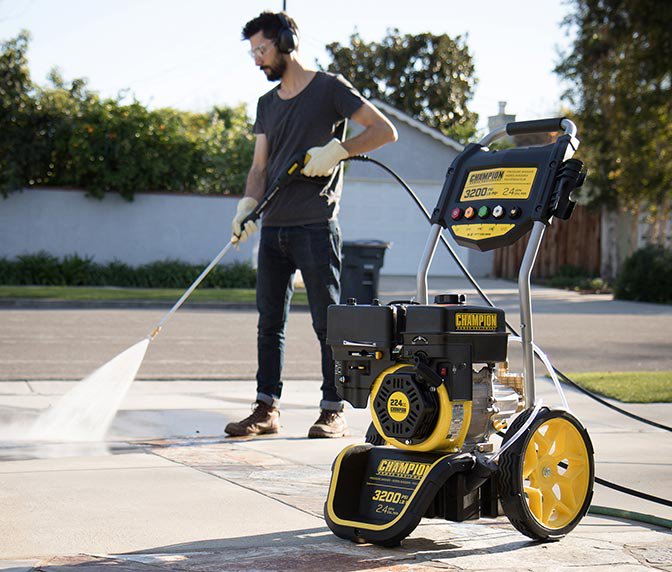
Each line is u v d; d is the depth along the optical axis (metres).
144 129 21.66
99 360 9.58
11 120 21.06
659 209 26.56
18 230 21.27
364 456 3.54
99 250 21.67
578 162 3.46
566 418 3.56
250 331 13.02
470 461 3.32
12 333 11.89
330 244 5.61
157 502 3.88
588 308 19.81
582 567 3.12
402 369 3.37
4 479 4.24
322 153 5.36
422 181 27.48
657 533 3.63
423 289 3.74
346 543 3.38
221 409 6.63
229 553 3.18
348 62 43.78
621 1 24.45
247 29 5.59
